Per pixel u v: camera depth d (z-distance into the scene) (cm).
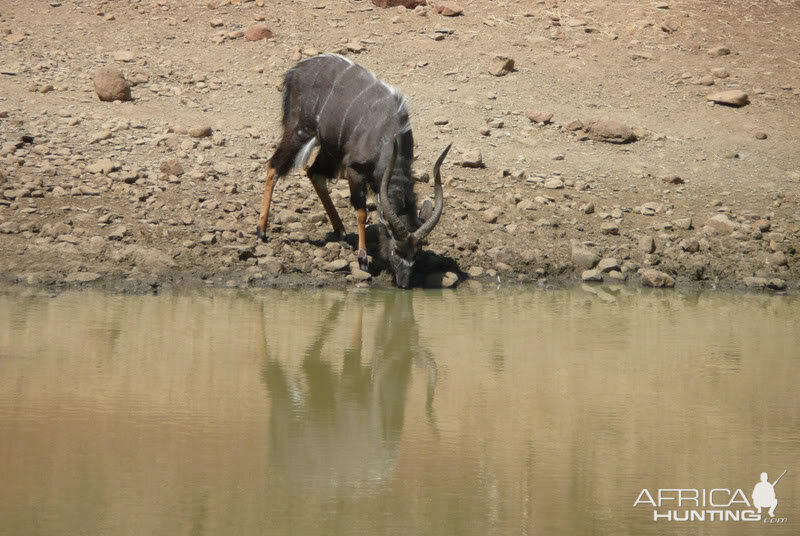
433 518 1598
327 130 3481
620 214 4169
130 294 3206
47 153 4128
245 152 4409
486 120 4959
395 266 3441
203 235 3609
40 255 3378
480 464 1852
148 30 5744
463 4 6312
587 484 1775
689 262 3881
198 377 2350
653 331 2997
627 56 5841
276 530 1529
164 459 1816
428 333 2878
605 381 2439
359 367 2502
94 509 1582
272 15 5950
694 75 5681
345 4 6162
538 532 1555
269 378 2369
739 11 6550
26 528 1502
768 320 3216
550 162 4631
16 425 1962
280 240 3675
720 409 2227
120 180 3944
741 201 4409
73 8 5959
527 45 5841
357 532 1529
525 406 2217
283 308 3112
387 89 3438
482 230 3941
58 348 2531
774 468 1870
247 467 1794
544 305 3341
